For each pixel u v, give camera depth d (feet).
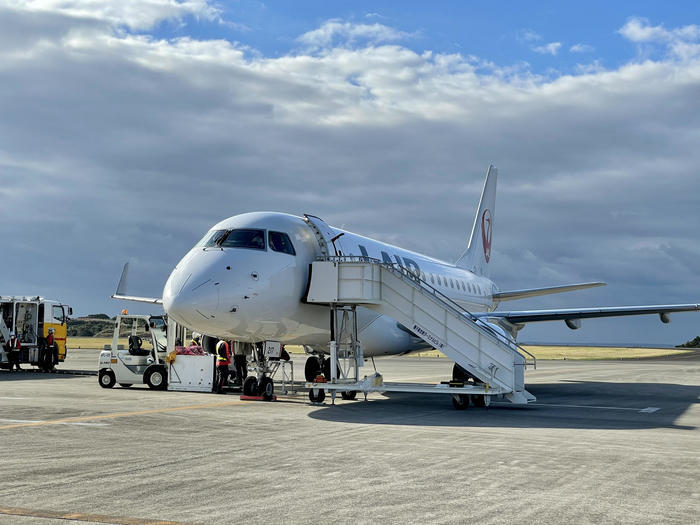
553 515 23.08
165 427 44.14
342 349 65.87
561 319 93.50
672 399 74.13
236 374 74.90
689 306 85.76
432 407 61.67
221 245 59.57
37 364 115.55
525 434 43.37
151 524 21.62
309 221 66.13
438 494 25.90
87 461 31.96
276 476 28.91
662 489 27.14
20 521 21.77
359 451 35.50
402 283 62.28
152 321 77.56
